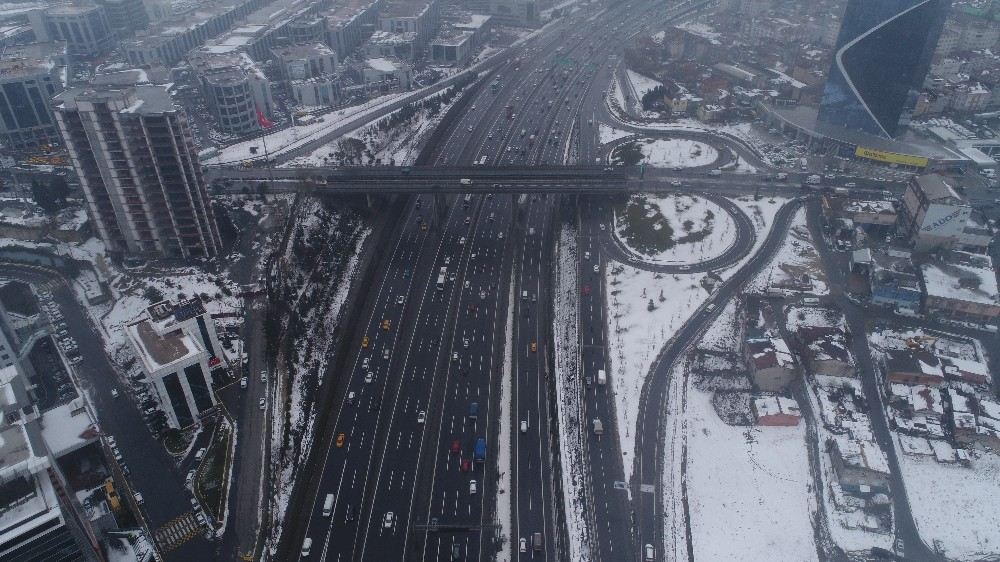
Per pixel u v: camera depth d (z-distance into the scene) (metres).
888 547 169.50
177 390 188.62
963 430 194.25
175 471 184.25
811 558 167.25
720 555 166.25
